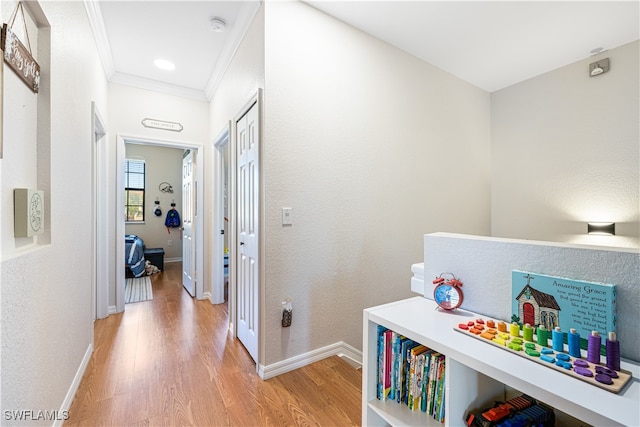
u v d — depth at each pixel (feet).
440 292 3.83
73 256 5.43
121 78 9.91
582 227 9.59
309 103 6.63
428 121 9.36
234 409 5.11
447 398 2.85
